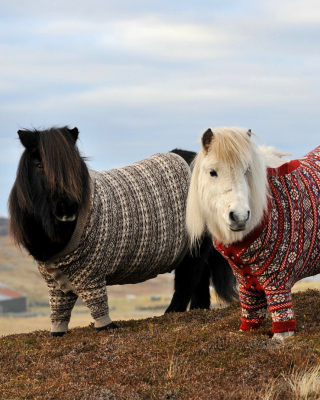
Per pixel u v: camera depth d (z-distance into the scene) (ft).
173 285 24.80
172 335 18.60
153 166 22.84
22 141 18.38
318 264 17.79
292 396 13.12
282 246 16.31
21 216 18.75
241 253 16.47
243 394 13.26
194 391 13.84
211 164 15.64
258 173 15.87
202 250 23.70
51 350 19.01
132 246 20.68
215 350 16.46
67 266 19.38
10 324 108.37
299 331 17.47
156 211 21.61
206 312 22.62
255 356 15.47
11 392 15.26
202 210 16.85
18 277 305.53
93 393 14.20
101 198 19.81
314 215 16.75
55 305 20.89
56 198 17.92
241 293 18.01
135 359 16.60
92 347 18.54
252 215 15.83
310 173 17.58
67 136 18.84
